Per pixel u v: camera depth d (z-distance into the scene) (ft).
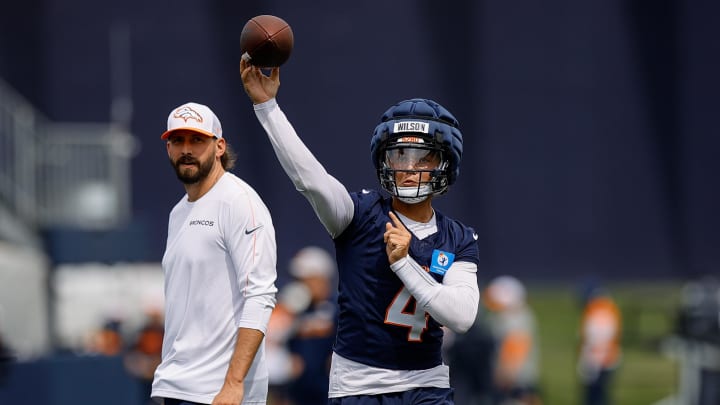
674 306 250.16
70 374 104.27
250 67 52.54
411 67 265.34
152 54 241.76
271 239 55.67
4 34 230.89
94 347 145.89
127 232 160.04
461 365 138.62
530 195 277.03
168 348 55.93
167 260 56.39
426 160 53.57
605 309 146.41
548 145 278.87
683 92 289.74
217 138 56.75
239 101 247.70
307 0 258.37
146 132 239.09
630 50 285.64
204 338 54.85
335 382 54.54
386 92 262.88
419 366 53.98
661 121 288.30
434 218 55.36
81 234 157.07
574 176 280.92
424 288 51.47
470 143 272.10
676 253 288.92
